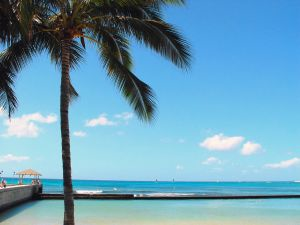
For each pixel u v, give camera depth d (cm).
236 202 4778
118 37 1440
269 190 12606
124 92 1384
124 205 3972
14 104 1413
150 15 1345
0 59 1333
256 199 5472
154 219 2719
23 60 1341
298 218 2906
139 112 1416
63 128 1198
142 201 4628
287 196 5788
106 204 4075
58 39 1338
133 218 2766
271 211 3509
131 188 13025
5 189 3172
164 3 1270
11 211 3209
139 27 1288
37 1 1145
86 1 1238
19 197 3859
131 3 1205
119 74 1360
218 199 5266
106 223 2467
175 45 1316
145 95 1391
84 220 2622
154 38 1300
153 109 1409
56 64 1521
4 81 1343
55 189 9894
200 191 10912
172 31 1300
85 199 4712
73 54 1539
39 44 1337
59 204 3966
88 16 1280
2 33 1154
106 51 1384
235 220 2733
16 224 2392
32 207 3591
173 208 3681
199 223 2530
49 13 1309
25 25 997
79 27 1273
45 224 2394
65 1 1238
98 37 1390
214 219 2777
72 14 1245
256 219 2814
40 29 1296
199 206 3984
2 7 1063
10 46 1306
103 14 1267
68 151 1188
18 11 1068
